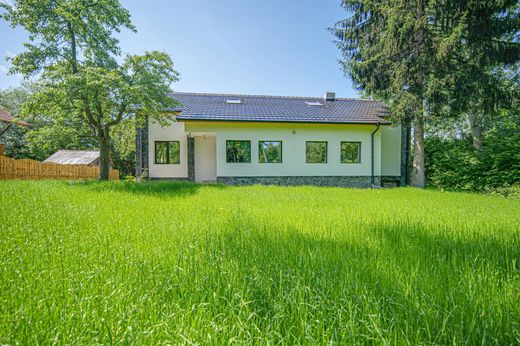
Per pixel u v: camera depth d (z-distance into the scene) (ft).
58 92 29.14
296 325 4.11
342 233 9.75
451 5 33.96
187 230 9.75
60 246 7.34
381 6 38.14
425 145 52.54
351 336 3.78
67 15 32.53
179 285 5.15
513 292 5.20
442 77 36.09
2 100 96.68
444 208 18.16
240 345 3.54
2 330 3.67
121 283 4.97
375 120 49.34
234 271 5.80
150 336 3.60
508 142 38.60
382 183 54.60
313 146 49.14
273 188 32.78
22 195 17.61
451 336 3.91
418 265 6.38
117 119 36.76
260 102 56.34
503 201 23.13
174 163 49.98
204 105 50.98
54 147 39.32
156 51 35.27
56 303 4.37
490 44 35.53
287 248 7.86
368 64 42.52
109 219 11.46
